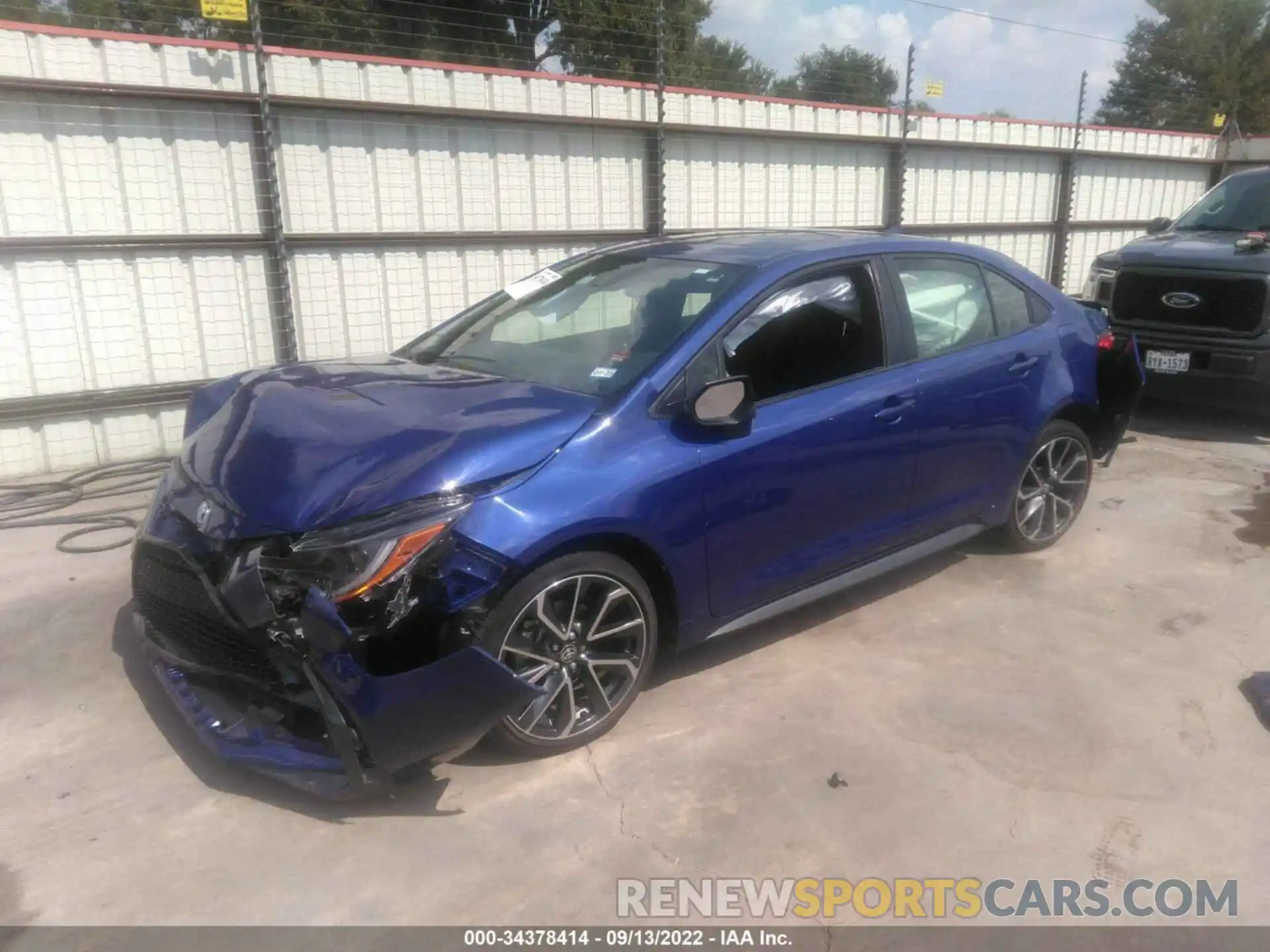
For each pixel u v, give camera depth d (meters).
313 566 2.86
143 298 6.54
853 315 4.14
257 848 2.89
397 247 7.52
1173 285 7.72
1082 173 12.66
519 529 3.03
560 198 8.30
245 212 6.83
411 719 2.82
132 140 6.33
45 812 3.03
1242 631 4.43
